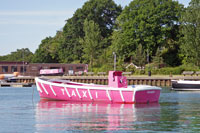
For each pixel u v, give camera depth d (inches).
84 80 3383.4
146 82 3041.3
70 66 4033.0
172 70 3457.2
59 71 3907.5
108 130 906.7
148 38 4042.8
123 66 3836.1
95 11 5364.2
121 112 1215.6
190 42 3403.1
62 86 1542.8
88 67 4190.5
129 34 4136.3
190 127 944.3
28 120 1056.2
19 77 3597.4
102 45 4542.3
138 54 3772.1
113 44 4330.7
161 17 4104.3
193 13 3430.1
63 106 1390.3
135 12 4288.9
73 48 5339.6
